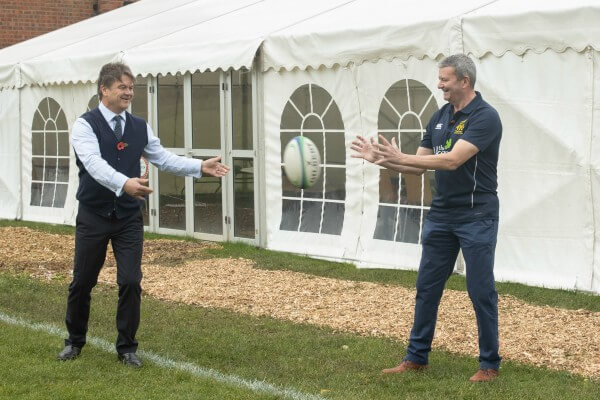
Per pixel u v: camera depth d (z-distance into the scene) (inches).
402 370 248.5
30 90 633.6
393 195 426.9
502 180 379.9
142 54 540.4
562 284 361.4
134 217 255.0
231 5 626.5
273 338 289.4
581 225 358.6
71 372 248.2
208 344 280.7
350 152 442.3
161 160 260.8
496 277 382.0
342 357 265.4
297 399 223.8
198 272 416.8
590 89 352.2
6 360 260.4
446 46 391.2
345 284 381.1
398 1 465.4
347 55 434.3
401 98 417.4
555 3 365.4
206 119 520.7
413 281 387.2
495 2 399.2
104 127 249.1
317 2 541.0
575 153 356.8
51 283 393.7
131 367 254.2
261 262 442.9
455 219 237.6
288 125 472.1
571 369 249.8
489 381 236.2
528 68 368.2
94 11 937.5
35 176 641.0
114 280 398.0
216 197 522.6
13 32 895.7
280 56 466.9
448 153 230.1
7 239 536.7
